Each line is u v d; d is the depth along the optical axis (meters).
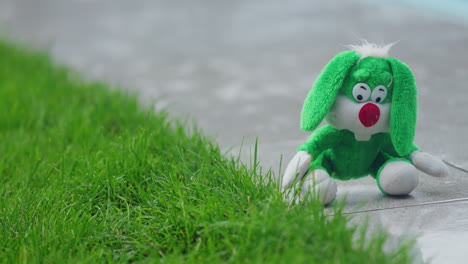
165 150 1.89
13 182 1.83
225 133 2.15
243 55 3.27
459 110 2.16
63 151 1.98
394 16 3.73
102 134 2.01
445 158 1.85
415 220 1.59
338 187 1.74
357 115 1.61
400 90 1.61
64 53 3.69
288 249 1.47
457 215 1.61
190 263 1.50
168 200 1.67
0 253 1.59
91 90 2.44
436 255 1.51
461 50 2.86
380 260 1.46
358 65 1.62
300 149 1.65
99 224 1.63
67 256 1.57
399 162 1.65
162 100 2.55
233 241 1.53
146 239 1.60
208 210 1.58
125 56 3.52
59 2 5.73
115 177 1.74
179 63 3.25
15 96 2.39
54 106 2.30
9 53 3.34
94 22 4.67
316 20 3.89
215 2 4.99
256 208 1.56
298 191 1.61
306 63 2.96
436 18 3.59
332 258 1.47
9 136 2.14
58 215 1.66
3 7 5.70
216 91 2.65
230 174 1.69
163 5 5.09
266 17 4.19
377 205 1.65
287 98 2.45
